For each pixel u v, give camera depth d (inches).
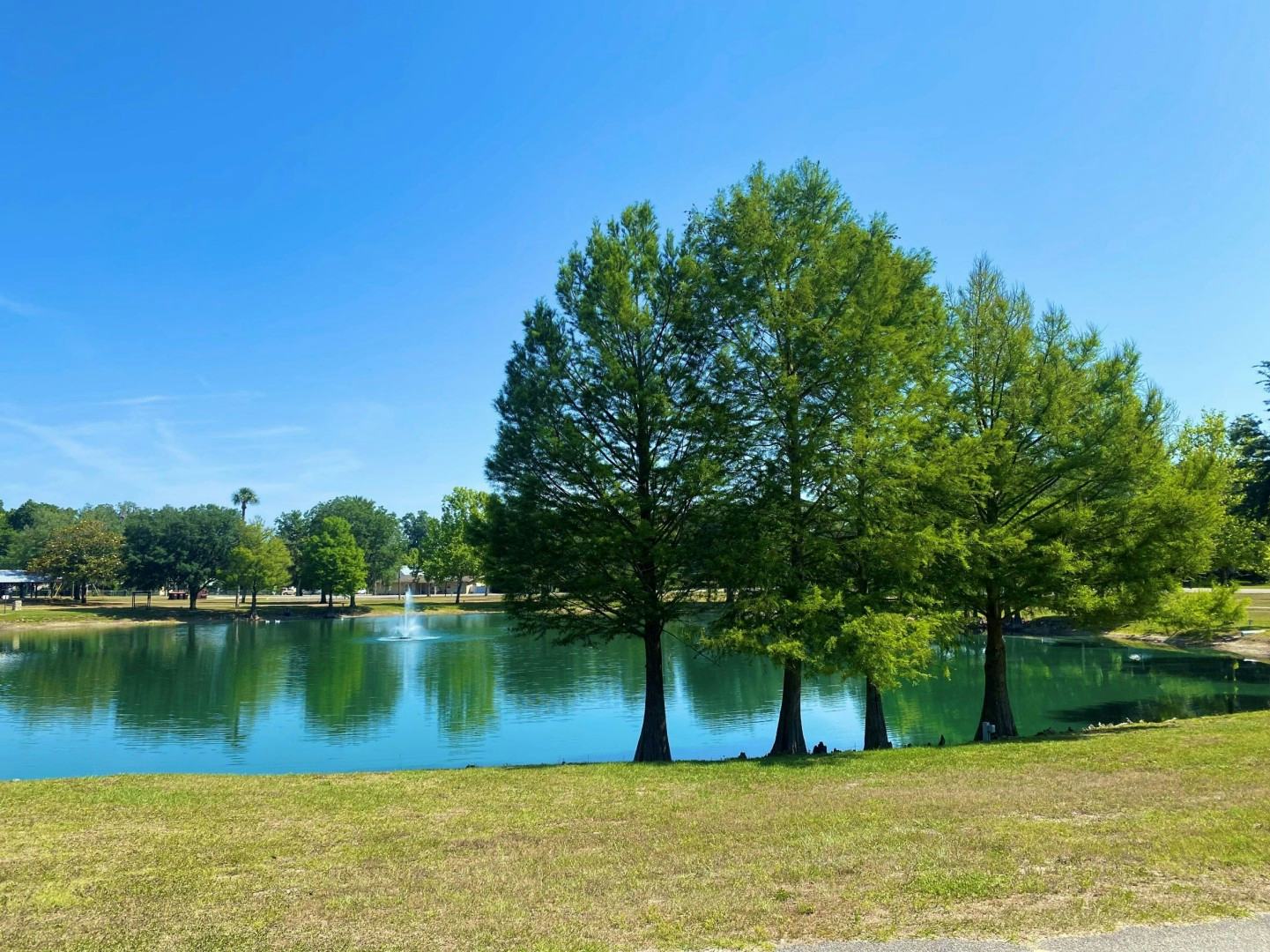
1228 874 289.0
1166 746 603.2
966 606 844.0
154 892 312.7
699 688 1541.6
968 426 823.1
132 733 1133.7
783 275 723.4
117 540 3873.0
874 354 684.1
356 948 254.7
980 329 836.6
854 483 693.3
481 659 2078.0
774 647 632.4
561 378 755.4
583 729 1135.6
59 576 3873.0
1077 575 783.1
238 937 265.9
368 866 345.4
